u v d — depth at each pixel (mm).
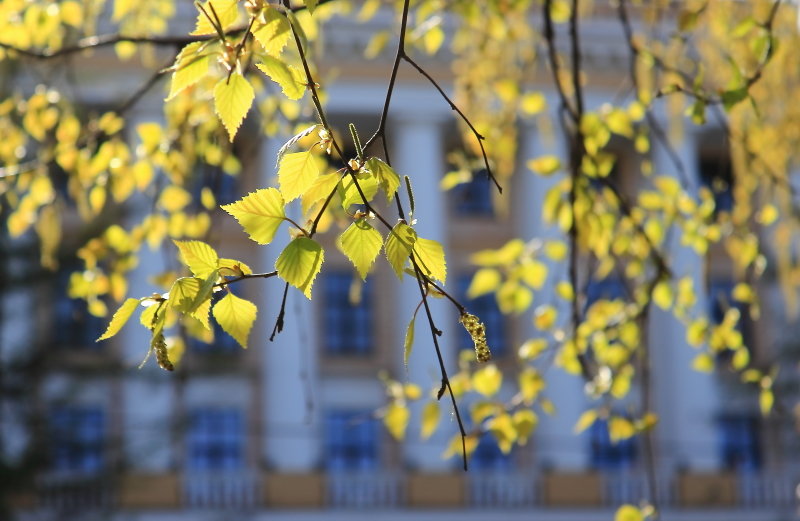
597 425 29562
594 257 5383
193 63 2330
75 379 20547
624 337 5105
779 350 27500
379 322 29984
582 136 4660
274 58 2262
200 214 5113
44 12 4543
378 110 29406
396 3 5617
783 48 5520
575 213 4727
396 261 2195
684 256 28500
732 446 30234
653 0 5777
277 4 2318
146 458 21344
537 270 5195
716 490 29688
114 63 17234
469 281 30328
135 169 4840
